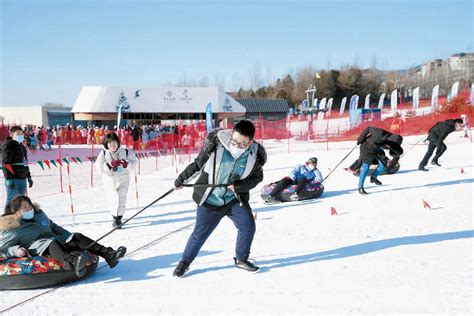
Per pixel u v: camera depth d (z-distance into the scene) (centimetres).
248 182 477
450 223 680
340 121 4731
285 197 932
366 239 613
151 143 3020
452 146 2111
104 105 3909
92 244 488
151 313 388
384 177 1243
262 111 5462
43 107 5519
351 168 1285
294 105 7150
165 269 516
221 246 602
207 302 410
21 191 773
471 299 392
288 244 604
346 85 7219
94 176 1661
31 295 441
